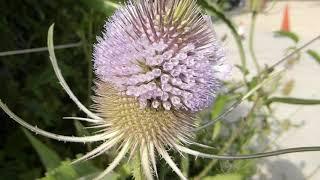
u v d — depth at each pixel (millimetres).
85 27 156
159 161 113
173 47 85
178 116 91
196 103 86
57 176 99
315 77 300
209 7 125
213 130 156
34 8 174
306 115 254
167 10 86
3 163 139
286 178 195
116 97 91
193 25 87
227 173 130
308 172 204
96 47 88
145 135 90
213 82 87
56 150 150
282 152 80
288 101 129
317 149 78
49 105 155
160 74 85
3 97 150
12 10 166
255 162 169
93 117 91
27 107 151
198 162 143
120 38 86
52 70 155
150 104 89
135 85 86
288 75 298
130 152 92
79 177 100
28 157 146
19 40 168
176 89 86
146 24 85
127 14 88
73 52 172
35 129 82
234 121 180
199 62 85
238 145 159
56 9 172
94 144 130
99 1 122
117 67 85
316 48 386
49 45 85
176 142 92
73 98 89
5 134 150
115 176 102
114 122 91
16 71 162
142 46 84
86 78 173
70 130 162
